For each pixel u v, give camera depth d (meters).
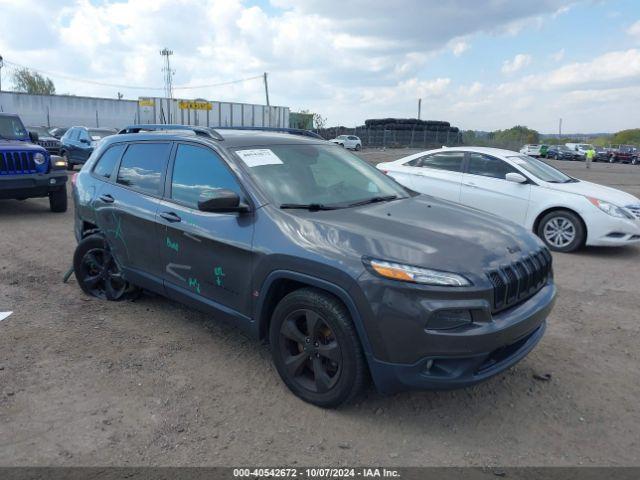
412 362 2.94
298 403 3.45
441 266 2.97
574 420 3.33
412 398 3.53
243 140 4.20
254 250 3.51
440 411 3.39
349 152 4.90
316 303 3.22
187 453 2.92
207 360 4.04
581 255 7.87
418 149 56.72
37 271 6.29
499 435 3.15
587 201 7.76
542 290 3.58
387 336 2.95
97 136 19.16
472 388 3.69
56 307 5.09
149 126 5.10
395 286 2.92
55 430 3.10
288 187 3.83
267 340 3.79
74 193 5.40
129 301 5.25
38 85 81.06
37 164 9.86
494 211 8.55
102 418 3.23
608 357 4.25
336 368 3.29
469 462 2.89
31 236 8.25
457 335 2.87
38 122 39.28
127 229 4.64
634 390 3.72
